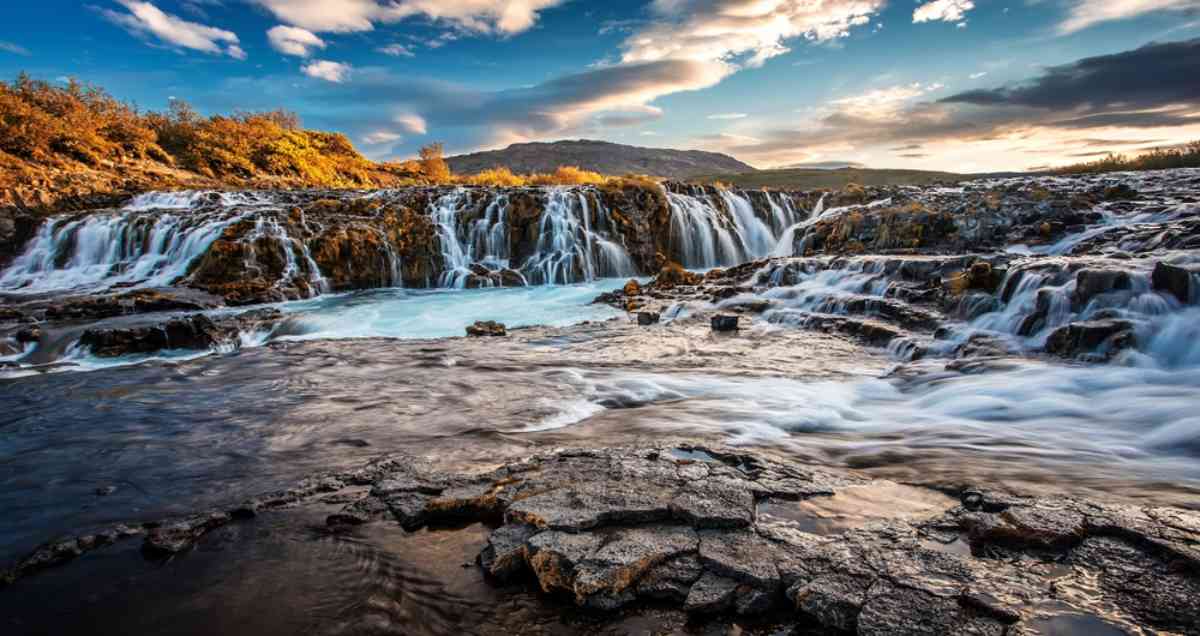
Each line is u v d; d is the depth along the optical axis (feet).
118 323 43.68
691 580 10.15
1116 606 8.86
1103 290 27.43
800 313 40.83
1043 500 12.34
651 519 11.93
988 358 25.57
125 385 26.76
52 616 10.39
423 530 12.76
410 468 15.84
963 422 19.29
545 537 11.18
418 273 70.33
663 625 9.39
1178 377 20.98
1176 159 129.39
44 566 11.84
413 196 79.71
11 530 13.37
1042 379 22.24
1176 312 24.77
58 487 15.64
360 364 30.55
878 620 8.82
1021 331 29.32
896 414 20.76
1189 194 64.44
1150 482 13.61
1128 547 10.34
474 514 13.25
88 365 34.14
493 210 78.18
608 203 82.58
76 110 103.50
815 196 103.60
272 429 20.10
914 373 25.48
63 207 78.38
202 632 9.78
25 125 88.07
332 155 155.22
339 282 65.67
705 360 30.50
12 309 45.57
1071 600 9.04
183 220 67.97
